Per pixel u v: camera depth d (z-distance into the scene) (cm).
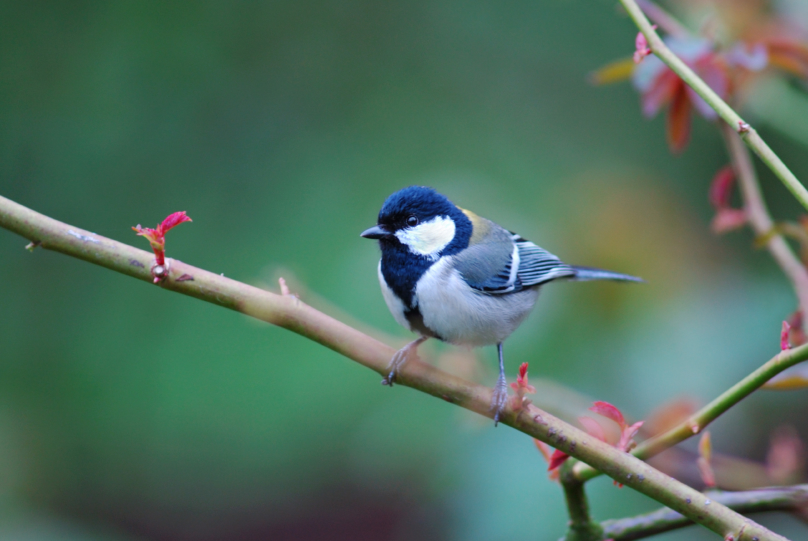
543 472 730
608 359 773
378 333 687
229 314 1068
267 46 1193
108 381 1048
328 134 1165
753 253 934
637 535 496
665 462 625
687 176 1122
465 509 742
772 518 799
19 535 938
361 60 1208
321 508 1380
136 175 1116
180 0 1154
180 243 1095
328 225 1074
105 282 1101
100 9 1130
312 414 987
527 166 1122
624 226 880
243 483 1138
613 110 1173
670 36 612
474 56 1212
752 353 762
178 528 1227
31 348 1068
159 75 1140
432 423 909
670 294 808
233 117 1159
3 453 1000
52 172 1095
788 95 749
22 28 1102
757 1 654
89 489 1064
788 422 804
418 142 1150
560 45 1202
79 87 1112
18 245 1105
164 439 1041
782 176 421
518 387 445
